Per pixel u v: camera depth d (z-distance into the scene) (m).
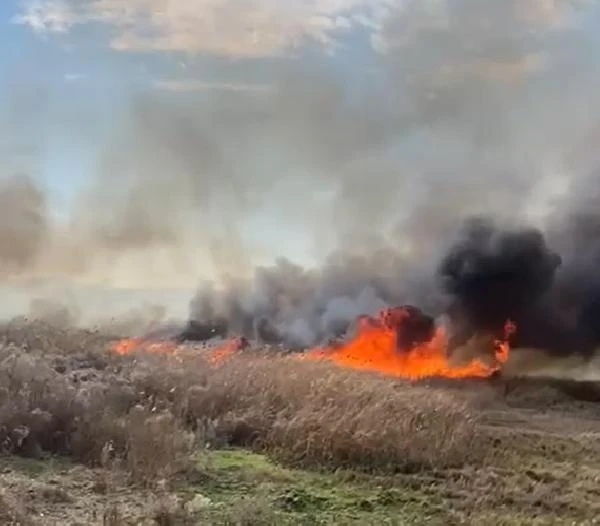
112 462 7.45
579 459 8.73
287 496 7.02
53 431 8.18
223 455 8.22
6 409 8.20
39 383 8.88
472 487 7.52
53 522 6.10
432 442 8.33
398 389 10.80
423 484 7.57
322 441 8.20
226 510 6.62
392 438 8.25
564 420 11.03
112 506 6.55
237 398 9.59
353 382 10.17
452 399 10.45
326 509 6.85
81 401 8.58
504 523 6.62
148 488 7.04
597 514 6.97
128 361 10.96
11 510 6.18
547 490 7.48
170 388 9.68
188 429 8.80
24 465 7.55
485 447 8.72
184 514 6.35
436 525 6.54
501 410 11.69
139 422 8.21
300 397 9.52
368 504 7.00
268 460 8.10
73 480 7.18
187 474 7.45
